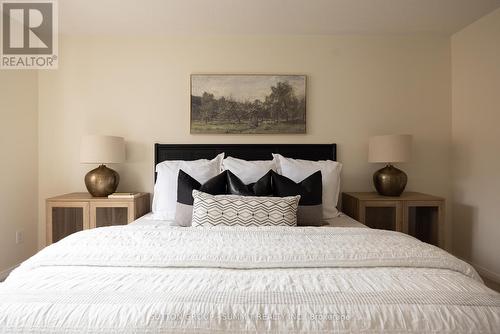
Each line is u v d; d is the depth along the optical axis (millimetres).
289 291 997
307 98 3057
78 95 3020
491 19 2613
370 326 858
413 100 3082
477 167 2783
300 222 2184
